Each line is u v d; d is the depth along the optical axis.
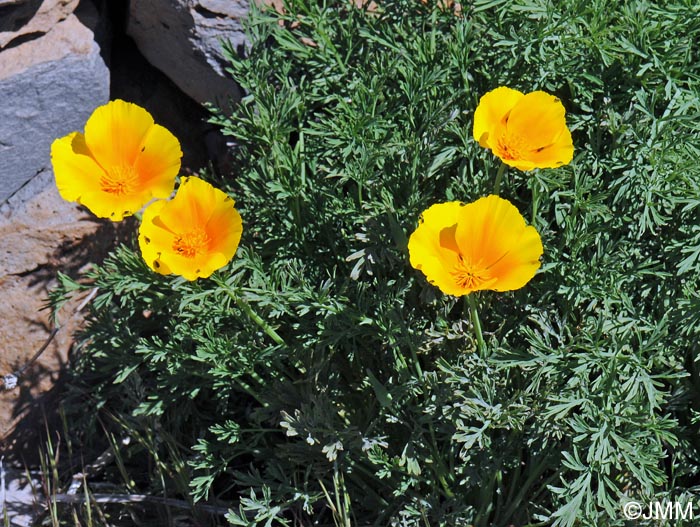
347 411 0.93
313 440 0.87
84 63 0.98
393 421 0.88
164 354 0.93
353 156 0.94
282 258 0.95
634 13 0.93
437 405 0.87
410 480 0.89
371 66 0.96
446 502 0.89
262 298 0.89
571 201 0.93
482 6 0.93
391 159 0.92
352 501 0.94
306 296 0.89
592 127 0.93
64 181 0.84
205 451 0.93
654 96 0.90
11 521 0.98
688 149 0.91
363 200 0.95
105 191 0.84
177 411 0.98
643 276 0.93
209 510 0.95
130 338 0.96
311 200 0.94
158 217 0.84
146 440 0.98
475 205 0.80
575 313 0.92
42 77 0.97
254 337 0.92
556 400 0.85
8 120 0.97
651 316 0.90
